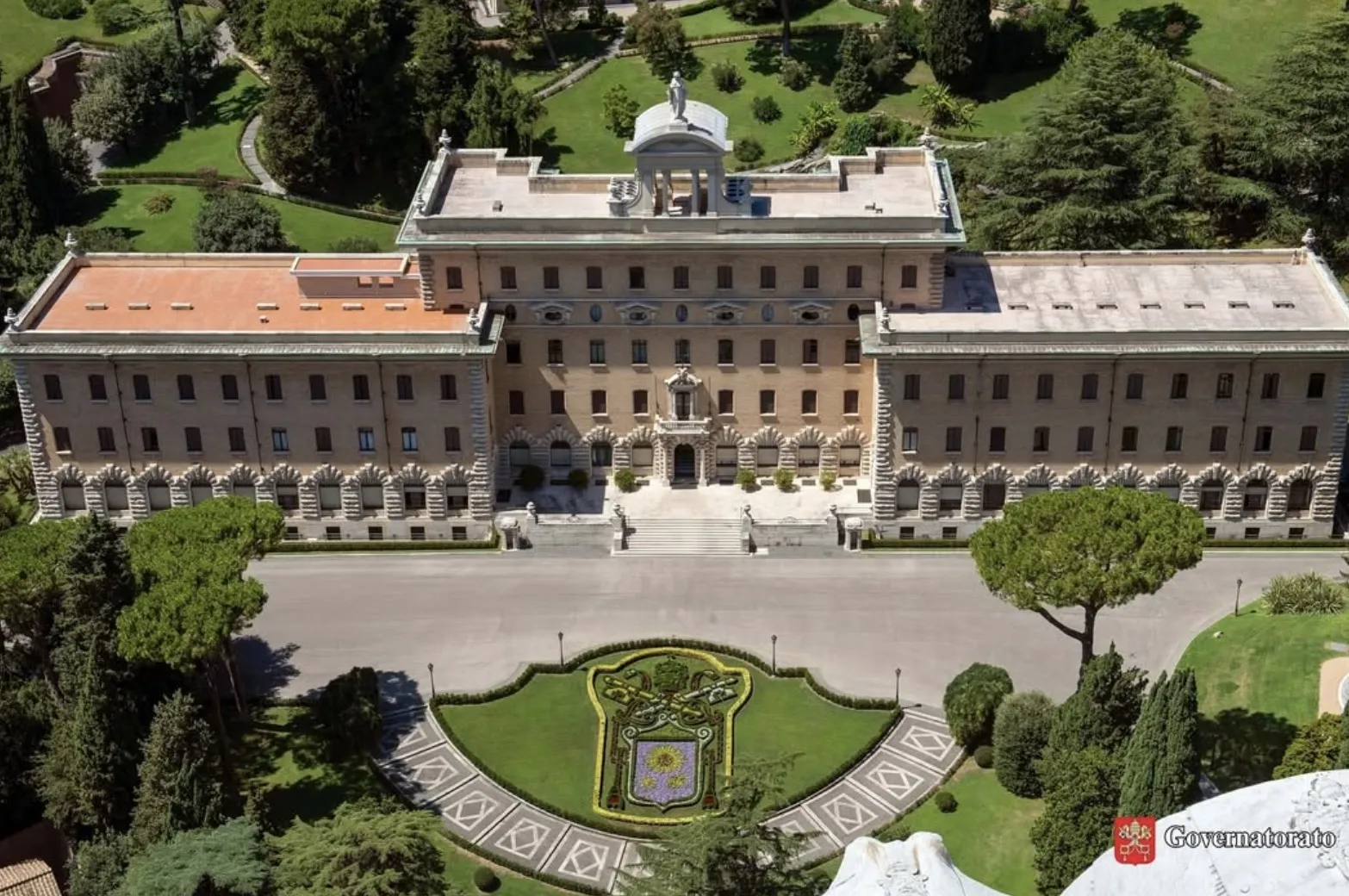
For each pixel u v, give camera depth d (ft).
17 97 541.75
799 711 344.69
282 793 323.37
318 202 570.87
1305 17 593.83
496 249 395.14
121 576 320.50
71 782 298.76
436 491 407.03
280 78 559.38
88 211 573.33
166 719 291.58
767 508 412.16
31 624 324.39
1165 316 392.06
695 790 319.68
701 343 407.44
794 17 648.79
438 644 370.94
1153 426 394.11
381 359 389.80
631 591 389.19
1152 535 309.63
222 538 338.34
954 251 420.77
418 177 575.38
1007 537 319.27
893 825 308.81
